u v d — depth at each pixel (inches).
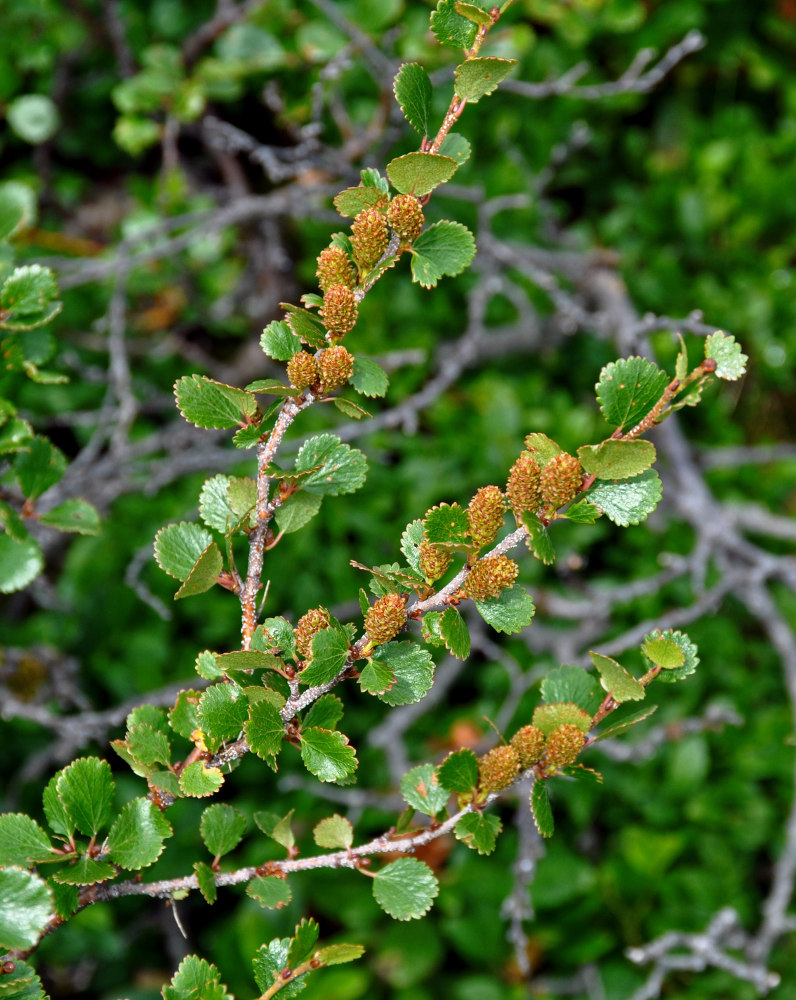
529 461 55.8
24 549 75.1
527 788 135.9
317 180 193.5
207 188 206.5
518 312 199.6
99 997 157.6
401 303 190.7
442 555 57.6
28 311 71.1
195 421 60.7
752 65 209.2
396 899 62.4
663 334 190.2
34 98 169.3
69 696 154.4
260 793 164.2
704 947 139.9
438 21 60.4
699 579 157.2
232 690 60.7
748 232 210.2
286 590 170.6
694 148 212.2
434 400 173.6
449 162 57.2
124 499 172.7
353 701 172.7
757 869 175.8
